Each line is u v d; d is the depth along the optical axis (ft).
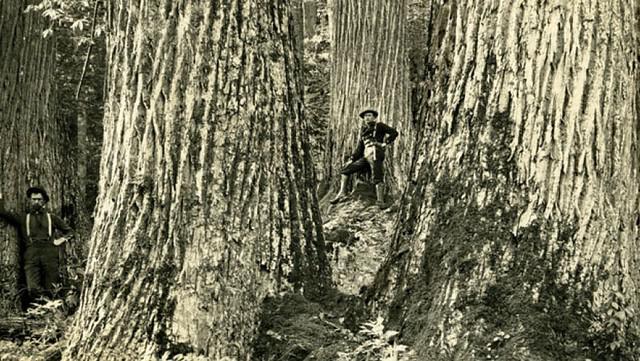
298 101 23.34
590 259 19.01
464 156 20.39
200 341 20.35
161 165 21.38
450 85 21.17
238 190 21.52
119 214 21.43
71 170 42.78
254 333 20.97
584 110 19.48
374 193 38.58
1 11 37.63
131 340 20.42
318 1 75.72
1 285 34.50
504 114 20.07
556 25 19.79
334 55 46.06
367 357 19.36
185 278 20.68
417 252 20.49
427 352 19.04
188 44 21.77
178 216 21.07
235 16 22.16
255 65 22.26
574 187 19.26
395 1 44.78
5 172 37.37
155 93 21.67
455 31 21.43
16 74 38.22
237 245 21.25
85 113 58.03
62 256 37.91
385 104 43.86
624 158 19.72
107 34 23.17
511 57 20.15
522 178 19.57
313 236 22.62
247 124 21.91
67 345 21.29
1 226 35.45
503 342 18.40
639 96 20.56
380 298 20.89
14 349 25.77
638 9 20.80
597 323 18.58
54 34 39.68
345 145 43.75
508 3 20.35
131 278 20.89
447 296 19.39
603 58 19.69
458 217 20.02
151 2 22.04
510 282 19.02
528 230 19.26
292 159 22.67
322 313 21.16
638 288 19.58
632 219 19.85
